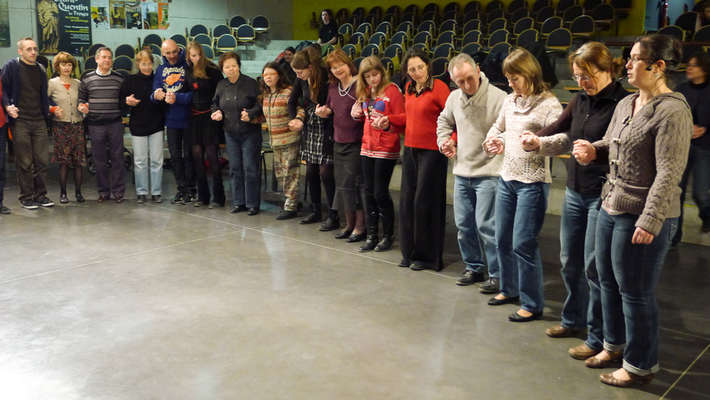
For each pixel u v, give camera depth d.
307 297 3.28
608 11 9.78
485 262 3.93
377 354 2.61
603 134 2.31
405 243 3.78
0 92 5.05
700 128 3.92
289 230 4.70
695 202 4.11
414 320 2.98
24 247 4.20
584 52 2.28
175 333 2.81
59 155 5.49
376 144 3.93
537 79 2.70
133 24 11.41
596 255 2.29
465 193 3.36
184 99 5.24
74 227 4.75
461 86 3.10
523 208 2.81
